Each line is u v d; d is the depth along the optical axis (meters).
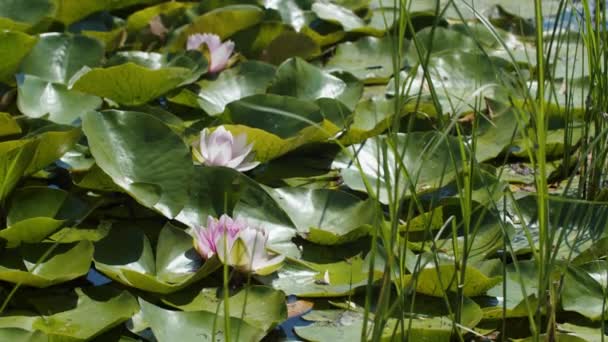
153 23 3.81
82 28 3.86
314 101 3.43
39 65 3.58
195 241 3.03
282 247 3.09
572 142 3.42
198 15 3.92
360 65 3.81
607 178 3.27
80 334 2.86
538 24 2.80
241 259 2.98
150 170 3.14
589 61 3.21
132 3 4.04
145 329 2.89
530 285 3.02
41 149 3.09
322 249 3.10
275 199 3.16
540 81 2.80
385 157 2.77
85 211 3.09
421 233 3.14
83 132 3.25
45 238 3.04
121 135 3.16
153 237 3.11
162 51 3.79
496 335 2.93
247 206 3.14
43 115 3.37
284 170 3.33
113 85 3.38
